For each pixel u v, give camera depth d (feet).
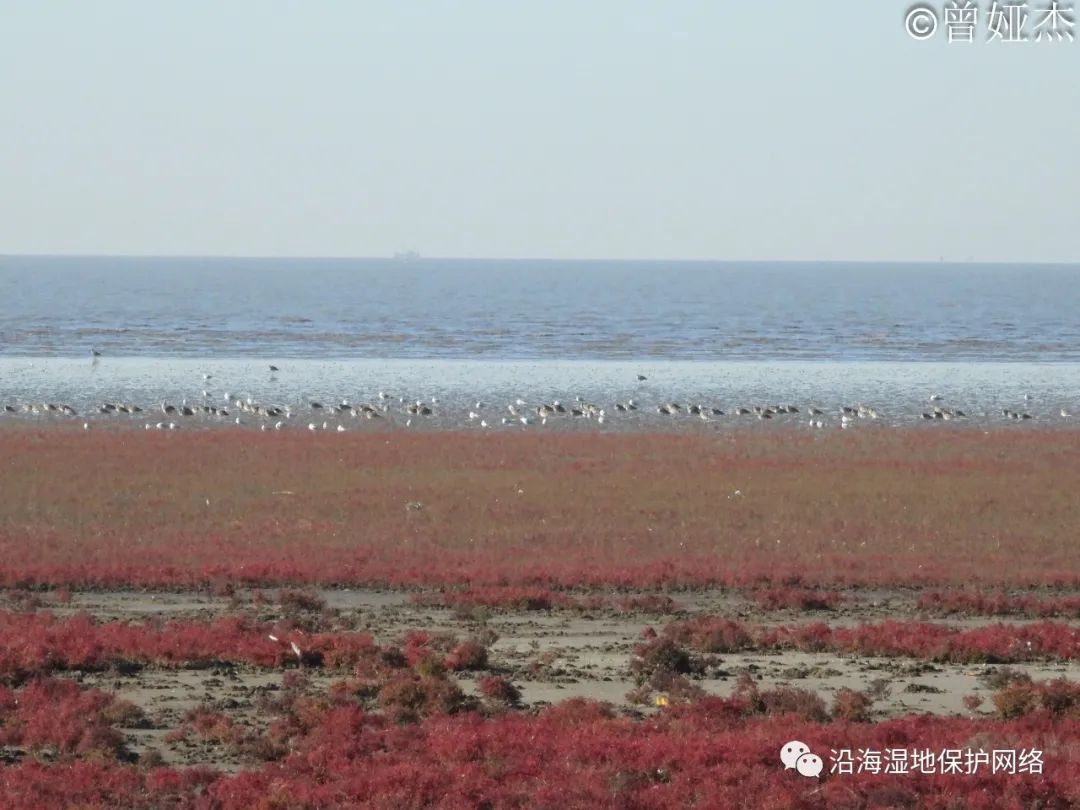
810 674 124.36
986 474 249.75
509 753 92.32
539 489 228.84
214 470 242.17
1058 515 214.28
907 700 115.03
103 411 315.37
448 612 152.25
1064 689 110.22
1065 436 301.22
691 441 286.05
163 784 87.56
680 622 145.28
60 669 121.90
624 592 165.68
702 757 90.58
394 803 82.43
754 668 126.31
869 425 316.40
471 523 202.49
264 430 296.10
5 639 126.31
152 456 256.11
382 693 109.70
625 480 238.68
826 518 209.46
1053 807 85.20
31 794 84.33
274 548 183.83
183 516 203.51
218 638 128.98
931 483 239.50
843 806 83.30
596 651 132.57
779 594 161.89
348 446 272.92
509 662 127.24
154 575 165.58
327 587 165.27
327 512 208.44
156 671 122.62
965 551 189.47
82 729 98.68
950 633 137.49
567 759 90.94
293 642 124.47
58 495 215.72
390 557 179.22
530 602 155.33
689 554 184.55
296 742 97.55
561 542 190.80
